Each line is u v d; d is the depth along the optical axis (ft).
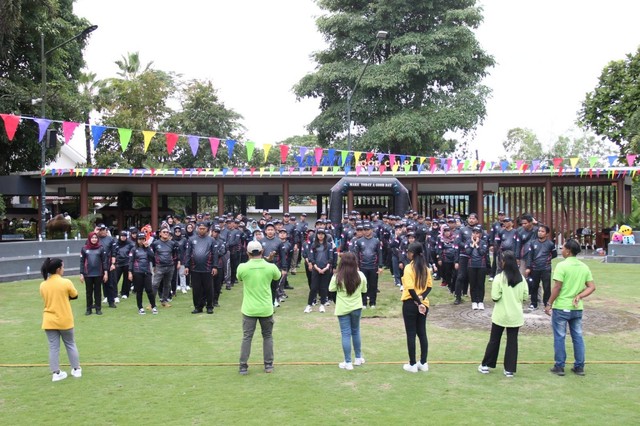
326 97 116.78
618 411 19.13
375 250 38.88
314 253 38.11
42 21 81.10
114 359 25.99
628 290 46.16
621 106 99.19
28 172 77.82
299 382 22.44
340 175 79.97
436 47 107.14
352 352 27.20
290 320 35.17
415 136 103.04
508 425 17.92
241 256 51.85
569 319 23.43
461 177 81.20
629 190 84.84
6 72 81.41
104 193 87.40
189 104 120.47
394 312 36.99
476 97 106.73
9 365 25.04
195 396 20.85
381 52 118.32
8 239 86.12
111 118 110.63
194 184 81.46
